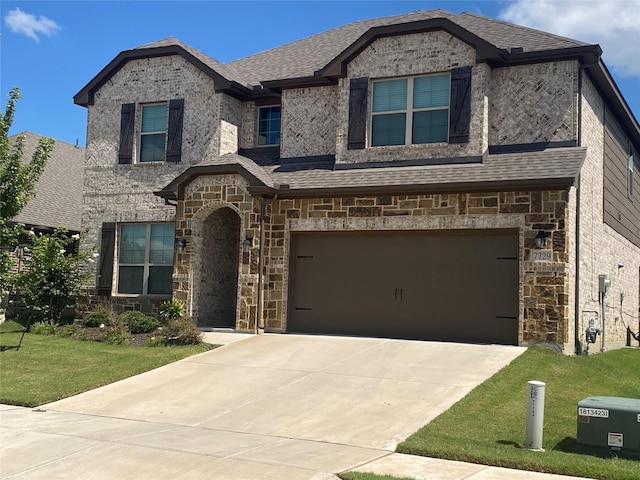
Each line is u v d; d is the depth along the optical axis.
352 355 14.48
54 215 25.61
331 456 8.60
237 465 8.19
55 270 20.19
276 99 20.88
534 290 15.32
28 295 19.89
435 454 8.65
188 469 8.09
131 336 17.23
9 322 20.69
